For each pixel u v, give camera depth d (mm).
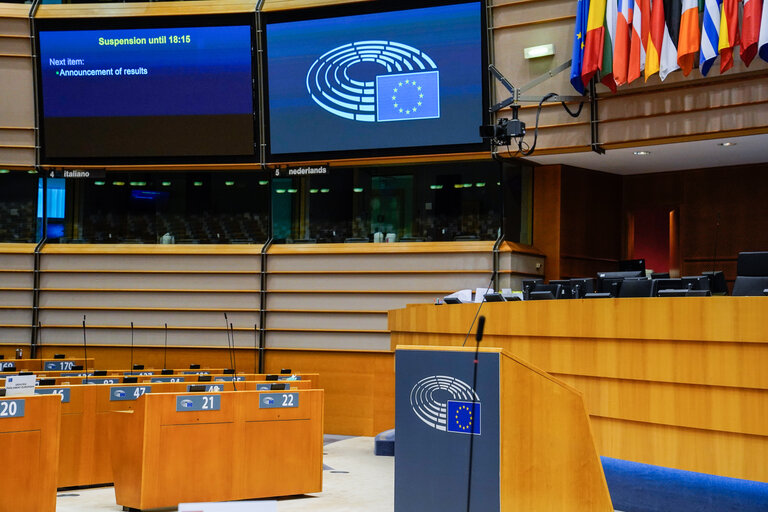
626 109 10453
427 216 12438
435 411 4395
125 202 13633
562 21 10773
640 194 12797
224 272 13039
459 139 11570
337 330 12547
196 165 12836
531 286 8211
